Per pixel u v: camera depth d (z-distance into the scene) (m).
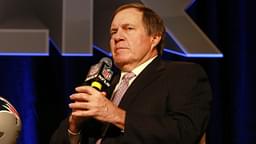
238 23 4.50
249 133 4.48
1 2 4.36
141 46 2.59
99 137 2.42
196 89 2.37
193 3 4.51
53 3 4.36
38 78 4.48
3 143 2.16
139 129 2.18
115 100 2.54
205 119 2.31
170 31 4.31
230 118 4.50
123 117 2.20
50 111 4.46
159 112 2.33
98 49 4.36
